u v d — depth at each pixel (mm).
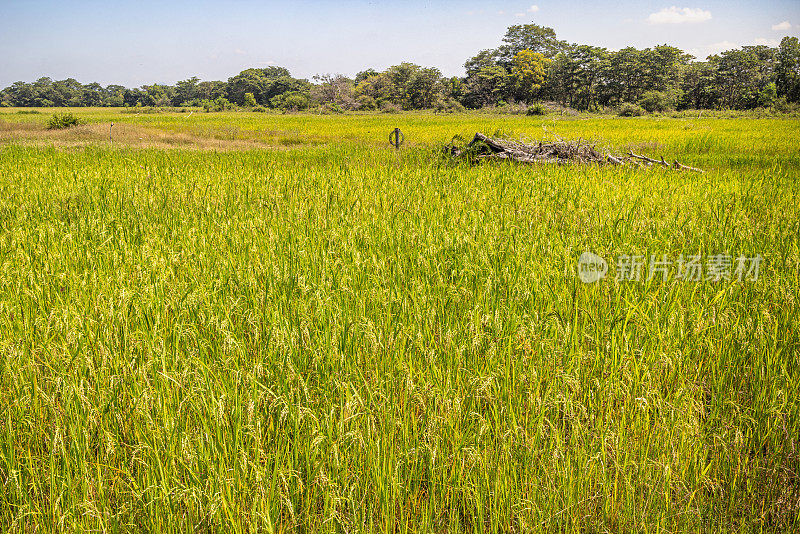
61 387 3162
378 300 4332
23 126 30625
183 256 5332
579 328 4055
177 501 2533
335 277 4672
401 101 98250
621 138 23844
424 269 5023
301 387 3268
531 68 102062
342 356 3410
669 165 13070
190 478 2664
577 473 2859
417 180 10281
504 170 11672
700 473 2916
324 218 7047
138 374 3316
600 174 10672
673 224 6609
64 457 2703
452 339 3742
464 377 3488
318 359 3414
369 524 2621
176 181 10047
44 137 24375
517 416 3205
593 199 8219
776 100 81625
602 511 2766
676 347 3801
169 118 54562
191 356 3418
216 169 12375
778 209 7551
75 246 5613
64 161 13953
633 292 4586
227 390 3213
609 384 3336
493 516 2680
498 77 101938
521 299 4305
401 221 6906
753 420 3152
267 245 5684
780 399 3311
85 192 8922
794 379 3506
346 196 8695
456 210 7633
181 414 3027
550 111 77812
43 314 3975
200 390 3088
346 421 2908
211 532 2514
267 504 2539
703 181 10148
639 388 3438
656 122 43812
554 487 2783
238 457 2758
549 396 3279
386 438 2934
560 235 6266
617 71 99500
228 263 5105
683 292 4625
